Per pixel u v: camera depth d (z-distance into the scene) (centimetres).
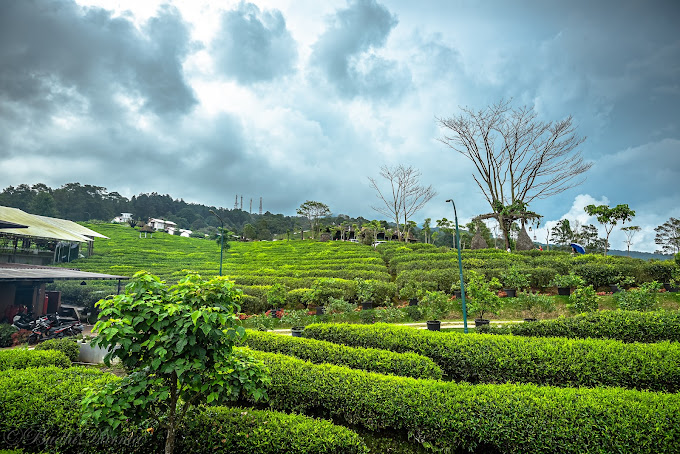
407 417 668
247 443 528
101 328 434
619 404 579
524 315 1953
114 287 2912
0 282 1891
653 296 1795
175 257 5184
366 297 2281
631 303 1691
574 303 1927
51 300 2366
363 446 567
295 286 2623
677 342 873
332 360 967
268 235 10350
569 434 549
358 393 724
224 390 479
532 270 2338
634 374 775
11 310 1947
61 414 564
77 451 543
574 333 1077
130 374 489
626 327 1037
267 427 555
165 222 10975
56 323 1831
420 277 2431
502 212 4069
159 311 438
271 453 524
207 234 12450
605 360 809
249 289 2438
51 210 8850
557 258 2852
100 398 448
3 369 830
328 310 2144
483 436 604
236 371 488
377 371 896
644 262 2492
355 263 3609
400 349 1048
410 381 742
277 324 2130
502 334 1147
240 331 451
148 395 454
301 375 791
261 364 532
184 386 492
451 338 1009
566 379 821
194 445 532
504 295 2241
